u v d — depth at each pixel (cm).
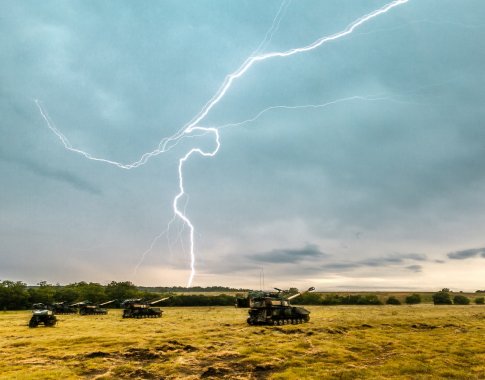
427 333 3359
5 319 5575
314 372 1892
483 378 1788
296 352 2406
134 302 5638
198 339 2945
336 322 4281
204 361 2191
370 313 6262
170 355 2348
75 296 9906
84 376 1878
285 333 3316
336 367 2003
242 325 4062
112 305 9950
